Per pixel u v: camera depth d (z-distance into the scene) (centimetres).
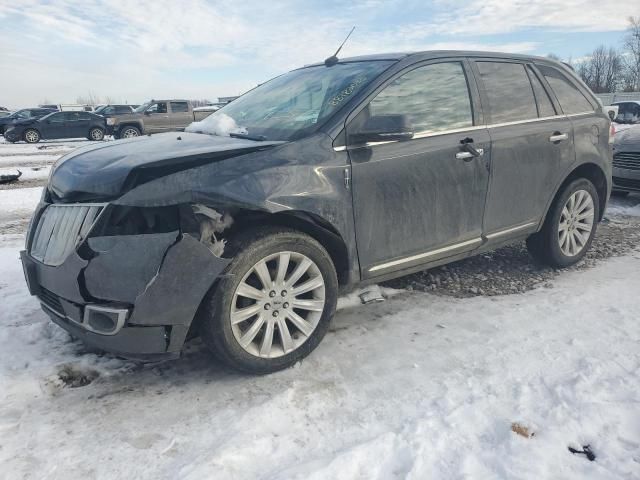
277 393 283
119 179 267
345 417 260
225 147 298
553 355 315
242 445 237
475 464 225
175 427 254
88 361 313
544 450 232
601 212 503
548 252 459
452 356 319
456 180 369
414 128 353
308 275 313
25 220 729
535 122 426
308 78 401
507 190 405
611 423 250
